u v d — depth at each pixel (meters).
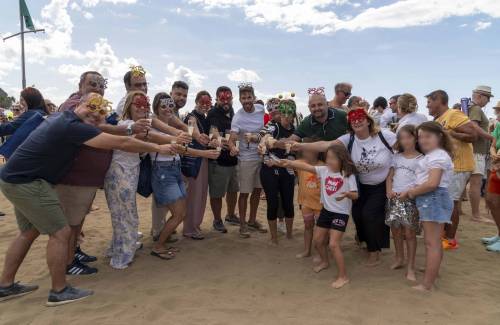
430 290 4.03
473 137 5.24
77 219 4.43
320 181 4.65
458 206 5.39
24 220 3.93
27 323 3.44
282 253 5.35
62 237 3.77
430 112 5.81
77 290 3.90
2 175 3.62
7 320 3.49
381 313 3.58
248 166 5.89
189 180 5.79
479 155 6.90
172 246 5.57
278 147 5.16
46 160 3.61
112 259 4.80
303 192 5.09
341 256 4.27
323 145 4.66
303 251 5.39
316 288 4.19
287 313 3.60
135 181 4.70
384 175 4.55
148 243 5.78
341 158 4.31
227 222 6.94
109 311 3.63
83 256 4.95
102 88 4.66
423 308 3.67
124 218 4.70
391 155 4.52
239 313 3.59
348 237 6.07
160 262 4.96
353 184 4.30
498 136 6.63
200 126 5.90
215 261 5.02
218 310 3.64
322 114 4.97
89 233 6.34
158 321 3.44
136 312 3.60
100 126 4.32
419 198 4.03
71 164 3.85
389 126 7.91
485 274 4.54
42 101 5.11
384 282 4.30
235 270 4.72
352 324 3.39
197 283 4.30
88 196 4.43
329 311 3.63
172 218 5.03
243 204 6.01
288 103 5.47
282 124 5.68
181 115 6.21
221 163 6.06
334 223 4.33
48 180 3.71
